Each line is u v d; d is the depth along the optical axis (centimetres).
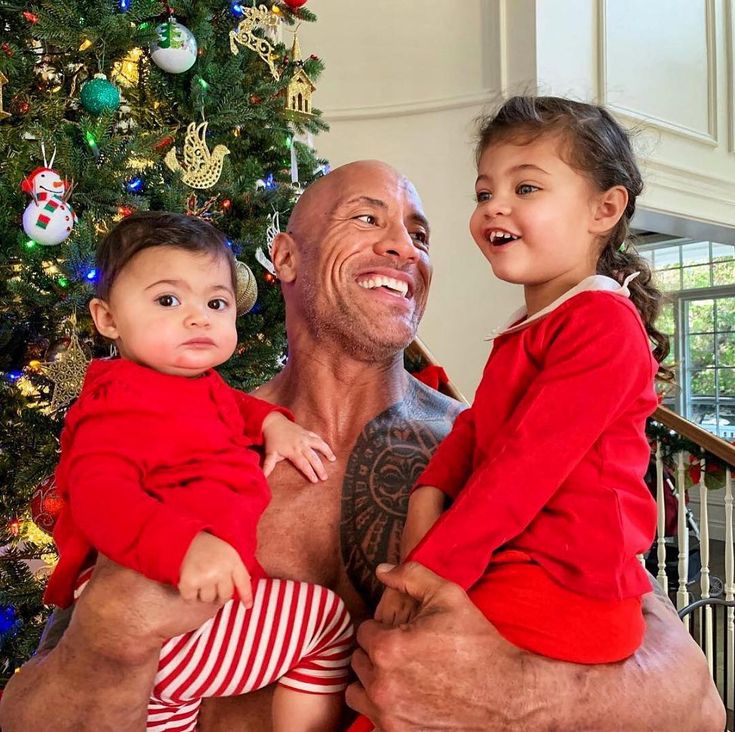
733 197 486
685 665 85
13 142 192
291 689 81
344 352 105
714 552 516
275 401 113
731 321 620
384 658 71
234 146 242
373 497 99
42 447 197
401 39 426
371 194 106
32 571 220
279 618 78
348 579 95
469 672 71
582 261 87
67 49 202
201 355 78
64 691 67
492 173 88
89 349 207
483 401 86
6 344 204
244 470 77
